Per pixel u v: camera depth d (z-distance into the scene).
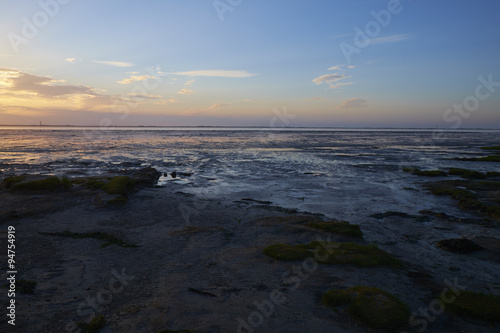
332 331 6.02
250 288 7.69
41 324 5.97
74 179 21.30
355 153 50.38
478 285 8.17
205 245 10.80
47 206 14.91
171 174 27.22
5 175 25.30
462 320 6.49
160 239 11.38
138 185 21.19
